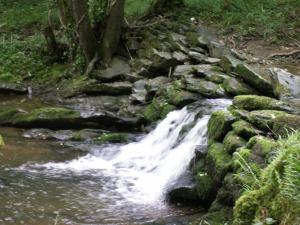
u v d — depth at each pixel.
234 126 6.79
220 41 13.78
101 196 6.91
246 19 15.27
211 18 15.39
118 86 11.59
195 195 6.66
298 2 16.08
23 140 9.39
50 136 9.64
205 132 7.84
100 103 11.26
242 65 9.66
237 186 5.59
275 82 9.10
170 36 12.84
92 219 6.10
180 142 8.38
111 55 12.86
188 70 10.91
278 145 5.53
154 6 14.84
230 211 5.67
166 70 11.68
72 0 12.33
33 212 6.22
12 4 17.97
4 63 14.07
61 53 13.95
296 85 9.05
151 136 9.34
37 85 12.98
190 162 7.22
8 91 12.39
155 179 7.71
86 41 12.59
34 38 15.02
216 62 11.19
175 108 9.74
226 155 6.48
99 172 7.99
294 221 3.94
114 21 12.76
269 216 4.14
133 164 8.39
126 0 15.86
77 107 11.21
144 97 10.91
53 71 13.48
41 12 17.03
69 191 7.02
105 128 10.11
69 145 9.26
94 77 12.27
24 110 10.90
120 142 9.42
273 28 14.66
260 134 6.52
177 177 7.29
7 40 15.27
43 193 6.89
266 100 7.60
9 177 7.44
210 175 6.56
